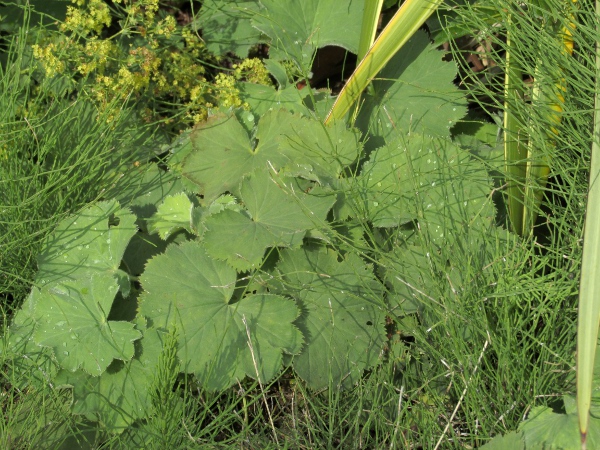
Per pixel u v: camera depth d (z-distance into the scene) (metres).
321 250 0.53
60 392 0.49
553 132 0.54
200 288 0.50
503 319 0.50
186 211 0.54
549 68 0.52
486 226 0.55
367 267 0.53
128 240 0.52
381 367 0.50
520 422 0.46
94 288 0.49
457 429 0.48
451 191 0.56
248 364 0.48
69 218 0.53
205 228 0.52
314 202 0.53
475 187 0.56
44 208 0.57
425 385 0.49
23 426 0.47
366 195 0.56
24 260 0.55
